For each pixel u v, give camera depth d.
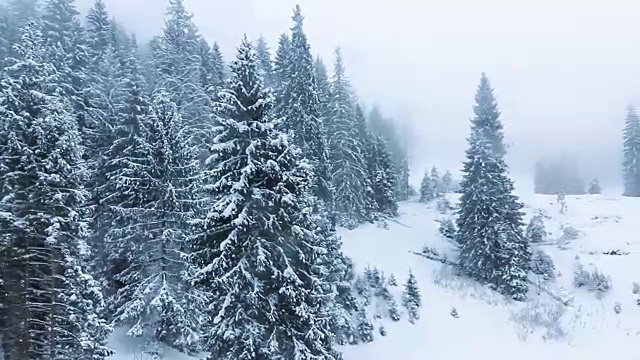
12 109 15.67
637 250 42.50
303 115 38.91
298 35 45.84
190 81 38.75
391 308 31.48
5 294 15.09
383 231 46.56
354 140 48.62
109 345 20.89
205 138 33.19
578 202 59.22
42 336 15.52
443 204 60.31
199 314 21.06
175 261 21.95
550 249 44.31
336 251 28.66
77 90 31.55
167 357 21.17
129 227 21.80
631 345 30.31
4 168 15.18
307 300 15.46
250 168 14.69
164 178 22.28
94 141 26.86
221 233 15.19
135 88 26.28
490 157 40.47
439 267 39.91
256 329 14.62
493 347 29.80
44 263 15.32
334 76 54.47
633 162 72.88
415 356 28.05
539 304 35.44
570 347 30.25
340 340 26.92
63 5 41.81
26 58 16.41
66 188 15.92
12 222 14.89
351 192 46.47
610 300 35.62
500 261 37.50
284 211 15.27
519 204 40.31
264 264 14.59
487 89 52.66
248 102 15.65
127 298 21.72
